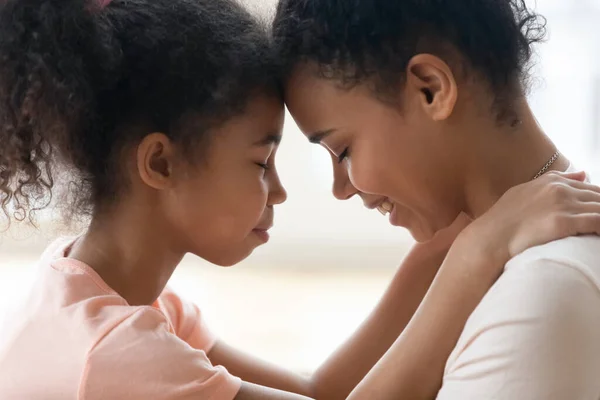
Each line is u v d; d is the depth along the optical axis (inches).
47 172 35.2
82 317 32.8
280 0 35.4
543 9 78.4
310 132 34.7
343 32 32.1
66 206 36.5
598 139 79.0
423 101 32.1
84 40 33.0
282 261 82.7
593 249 29.0
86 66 33.2
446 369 30.3
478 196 33.5
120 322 32.3
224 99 34.7
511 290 28.5
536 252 29.4
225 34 35.3
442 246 41.8
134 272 36.2
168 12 34.7
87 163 34.8
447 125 32.5
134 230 35.9
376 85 32.1
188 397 31.2
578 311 27.3
